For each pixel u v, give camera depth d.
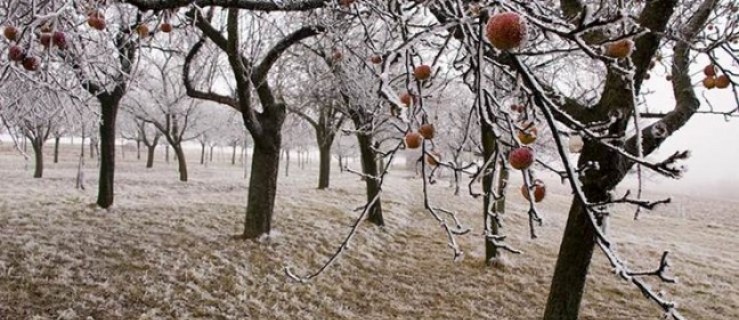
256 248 8.48
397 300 7.21
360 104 8.88
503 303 7.39
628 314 7.23
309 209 12.61
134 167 27.48
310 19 6.56
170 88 16.77
